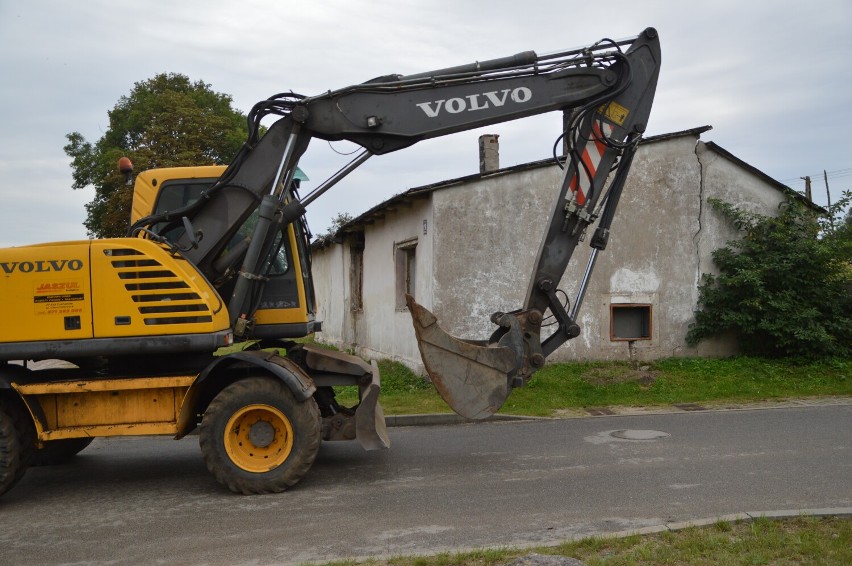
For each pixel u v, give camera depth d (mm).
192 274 7254
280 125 7793
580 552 4949
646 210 14031
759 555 4727
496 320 8102
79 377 7418
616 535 5223
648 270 14047
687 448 8477
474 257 13438
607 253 13906
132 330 6996
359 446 9227
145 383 7074
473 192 13453
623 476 7242
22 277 6961
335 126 7766
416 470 7820
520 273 13555
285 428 7098
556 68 7984
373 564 4895
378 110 7812
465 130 7918
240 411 7023
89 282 6996
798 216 14078
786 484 6766
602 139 8039
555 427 10203
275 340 8711
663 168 14102
